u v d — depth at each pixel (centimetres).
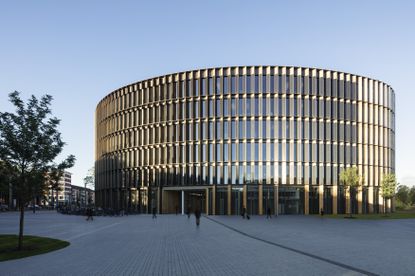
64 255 1738
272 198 6612
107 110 8450
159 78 7262
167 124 7100
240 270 1362
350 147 7038
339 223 4212
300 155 6688
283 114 6731
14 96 1917
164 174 7025
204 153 6800
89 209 4794
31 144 1922
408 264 1469
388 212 7525
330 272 1312
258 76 6794
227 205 6644
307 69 6869
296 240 2367
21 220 1919
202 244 2150
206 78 6912
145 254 1766
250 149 6681
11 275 1297
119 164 7838
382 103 7544
